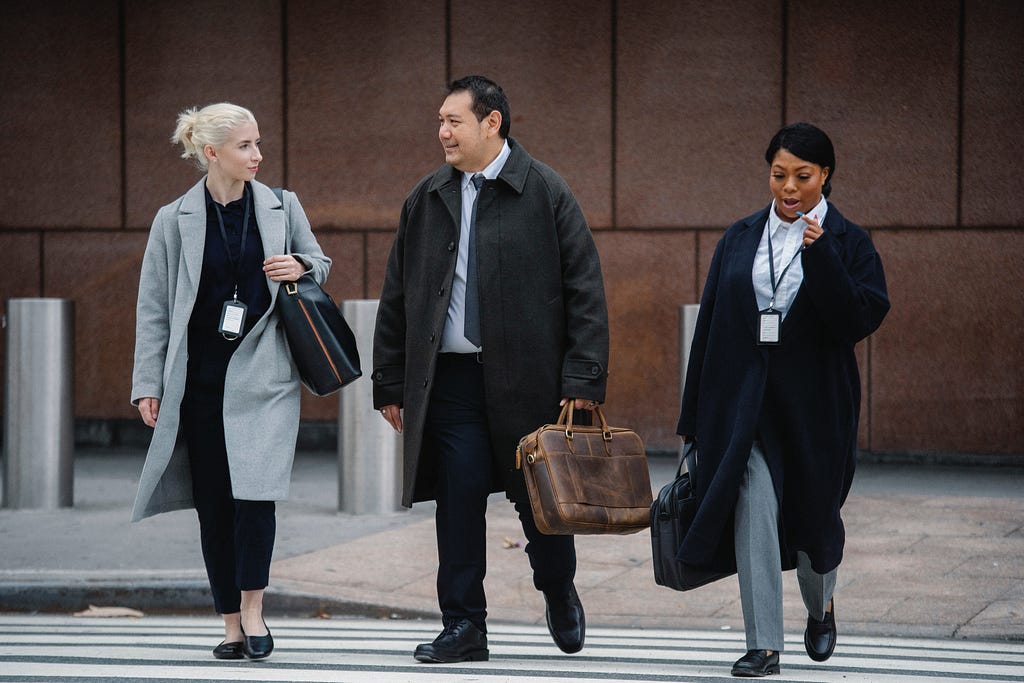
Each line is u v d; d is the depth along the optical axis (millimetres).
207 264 9664
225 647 9680
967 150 20516
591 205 21547
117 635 11180
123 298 22719
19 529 15750
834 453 9242
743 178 21172
